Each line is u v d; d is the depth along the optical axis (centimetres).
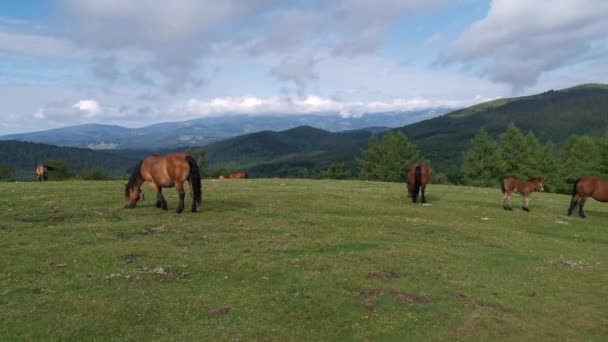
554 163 7244
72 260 1234
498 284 1254
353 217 2036
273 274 1190
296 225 1775
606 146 6575
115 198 2223
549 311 1093
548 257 1575
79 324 880
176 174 1873
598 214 2544
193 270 1195
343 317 985
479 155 7456
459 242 1706
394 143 8400
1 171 8175
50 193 2356
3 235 1466
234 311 970
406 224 1928
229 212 1966
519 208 2642
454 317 1014
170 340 839
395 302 1071
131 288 1063
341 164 10225
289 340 875
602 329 1016
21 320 887
